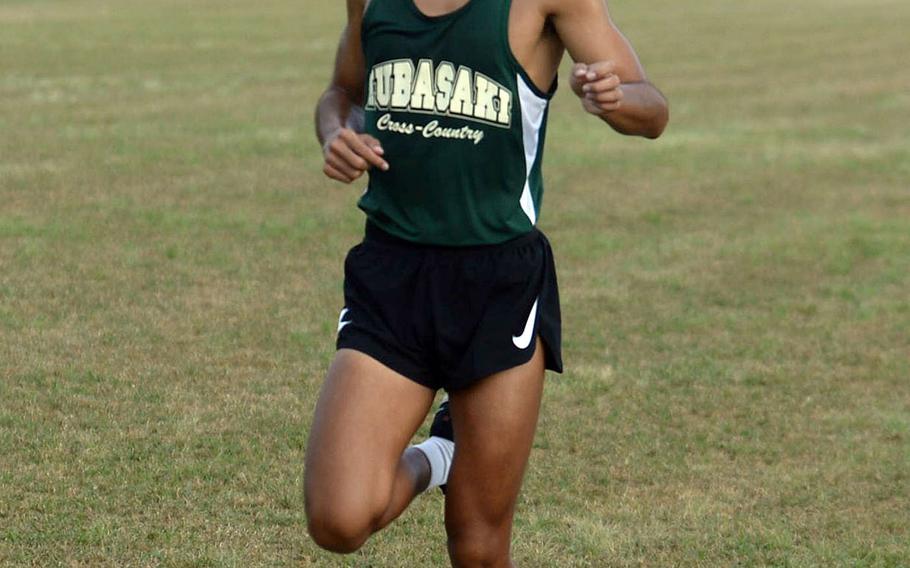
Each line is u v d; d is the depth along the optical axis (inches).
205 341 838.5
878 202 1443.2
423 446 451.2
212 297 941.8
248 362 802.2
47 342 816.9
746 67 2696.9
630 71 436.5
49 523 563.8
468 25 417.4
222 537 559.8
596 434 713.6
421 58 422.6
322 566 540.4
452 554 447.8
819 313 991.6
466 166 423.8
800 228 1289.4
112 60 2434.8
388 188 434.3
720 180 1537.9
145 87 2114.9
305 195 1334.9
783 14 3843.5
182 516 579.2
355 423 414.0
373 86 434.0
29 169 1395.2
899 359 880.3
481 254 431.2
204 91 2098.9
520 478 443.2
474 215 428.5
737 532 593.9
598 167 1585.9
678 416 750.5
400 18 425.1
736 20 3641.7
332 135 440.5
